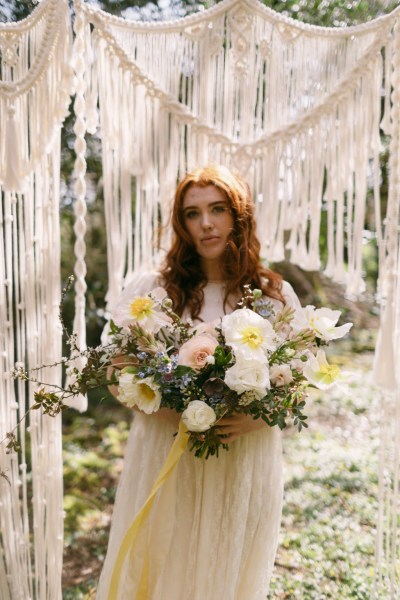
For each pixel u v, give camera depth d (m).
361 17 2.04
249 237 1.71
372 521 2.70
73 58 1.60
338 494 3.01
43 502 1.71
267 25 1.81
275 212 1.92
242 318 1.23
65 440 3.93
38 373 1.69
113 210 1.82
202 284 1.70
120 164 1.81
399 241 1.72
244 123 1.88
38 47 1.60
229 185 1.63
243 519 1.49
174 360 1.23
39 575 1.70
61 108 1.58
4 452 1.67
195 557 1.49
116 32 1.72
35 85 1.59
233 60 1.83
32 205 1.68
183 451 1.36
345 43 1.75
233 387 1.17
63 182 3.23
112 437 4.00
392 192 1.62
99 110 1.80
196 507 1.48
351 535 2.56
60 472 1.71
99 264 4.19
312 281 5.13
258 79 1.89
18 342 1.69
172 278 1.70
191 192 1.64
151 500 1.35
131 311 1.31
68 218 3.69
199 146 1.89
